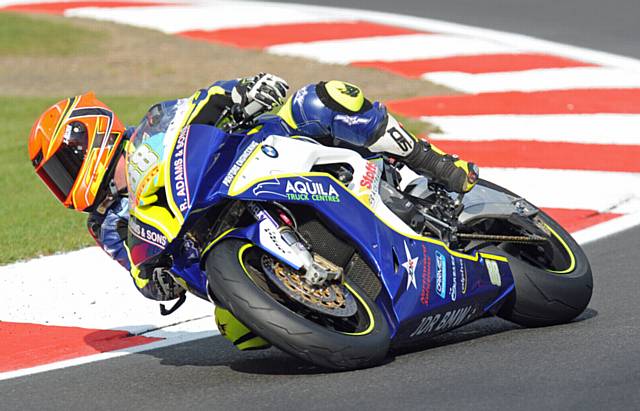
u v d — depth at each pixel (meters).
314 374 18.59
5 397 19.17
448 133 40.91
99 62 59.53
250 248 18.34
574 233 29.20
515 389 16.92
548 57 52.81
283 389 17.81
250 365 19.86
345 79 50.62
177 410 17.30
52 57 61.16
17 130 47.56
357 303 18.64
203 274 18.50
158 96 50.78
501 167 36.19
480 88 47.69
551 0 67.19
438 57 53.53
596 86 47.09
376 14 65.25
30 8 73.06
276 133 19.34
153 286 19.39
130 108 47.94
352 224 18.73
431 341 21.08
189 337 22.52
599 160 36.53
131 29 65.88
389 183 20.69
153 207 18.22
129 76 56.09
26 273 28.42
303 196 18.23
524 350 19.36
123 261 19.95
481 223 22.48
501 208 22.03
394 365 18.77
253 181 17.97
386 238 19.16
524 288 21.06
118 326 23.77
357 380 17.91
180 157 17.95
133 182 18.42
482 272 20.62
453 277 20.02
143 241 18.22
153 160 18.22
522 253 22.36
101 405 18.08
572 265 21.95
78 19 69.19
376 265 18.88
